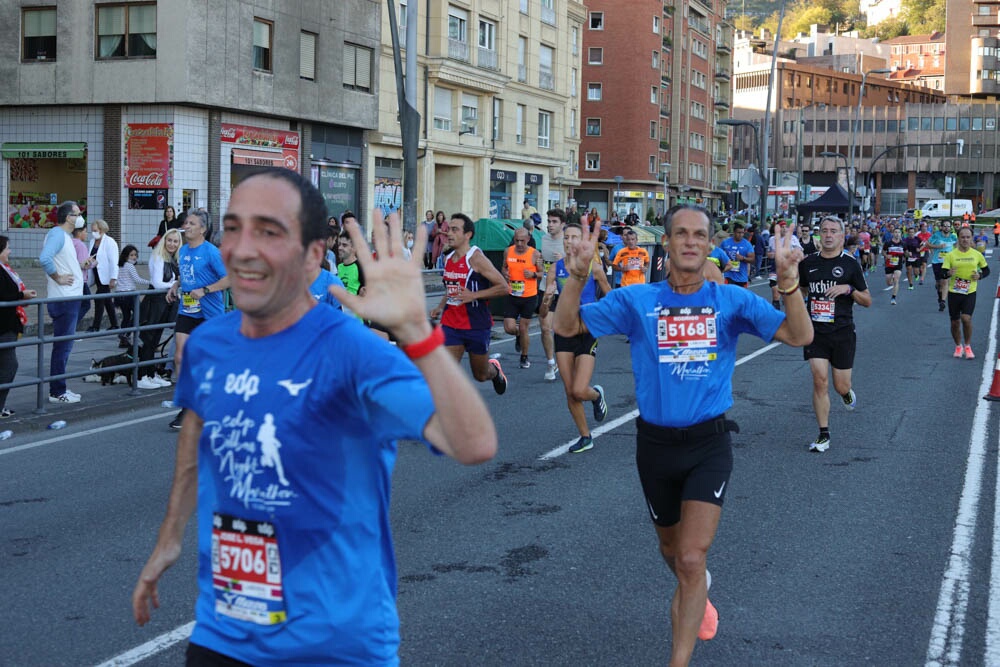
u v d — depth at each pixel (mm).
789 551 6363
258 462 2480
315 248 2582
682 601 4223
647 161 73625
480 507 7340
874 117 132250
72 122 30172
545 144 52094
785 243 4402
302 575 2486
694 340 4508
